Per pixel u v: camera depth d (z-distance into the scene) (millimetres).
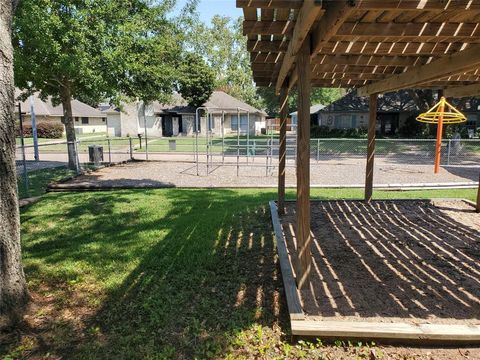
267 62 4012
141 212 6180
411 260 3959
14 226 2912
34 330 2766
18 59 8211
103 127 43250
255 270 3764
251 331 2688
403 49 3631
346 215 5832
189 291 3305
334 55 4184
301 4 2404
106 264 3926
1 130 2770
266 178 10414
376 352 2418
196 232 5004
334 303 2986
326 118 30234
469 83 5566
